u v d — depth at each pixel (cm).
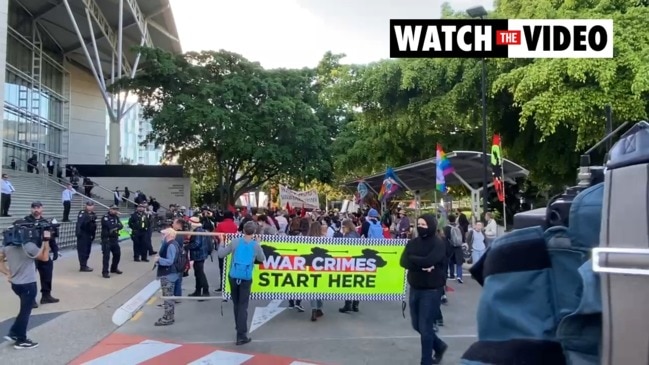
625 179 145
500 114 1791
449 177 1872
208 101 3338
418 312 620
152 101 3556
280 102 3334
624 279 134
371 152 2447
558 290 166
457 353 710
